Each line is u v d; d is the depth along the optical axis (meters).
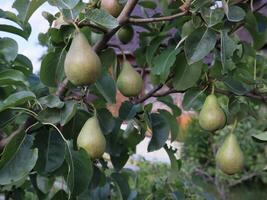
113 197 0.98
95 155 0.61
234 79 0.78
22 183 0.86
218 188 2.05
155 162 2.62
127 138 0.83
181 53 0.74
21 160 0.58
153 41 0.82
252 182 2.43
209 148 2.48
